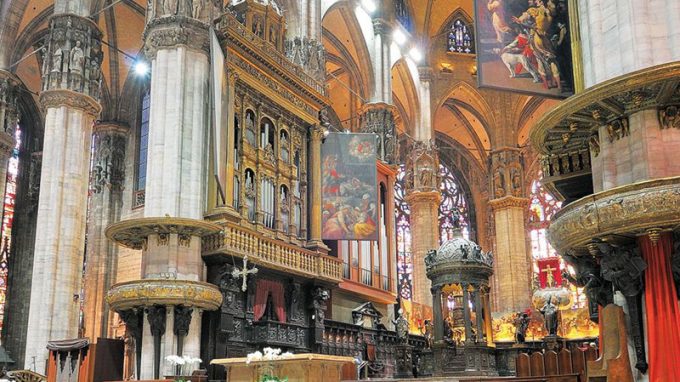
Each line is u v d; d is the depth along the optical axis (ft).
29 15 113.60
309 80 98.27
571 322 134.10
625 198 37.22
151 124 78.69
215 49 75.72
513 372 96.68
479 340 90.27
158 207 75.36
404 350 107.96
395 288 120.98
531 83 52.24
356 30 133.80
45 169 87.61
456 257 91.76
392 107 134.72
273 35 92.68
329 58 142.92
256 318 78.69
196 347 70.95
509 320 144.77
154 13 81.97
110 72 123.03
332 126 152.87
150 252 72.38
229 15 82.17
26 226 127.44
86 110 92.02
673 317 36.99
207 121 80.48
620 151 42.32
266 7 91.40
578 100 40.29
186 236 73.15
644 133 40.29
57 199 86.33
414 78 155.33
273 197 86.89
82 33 93.61
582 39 47.57
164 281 68.28
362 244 113.60
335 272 91.25
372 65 136.15
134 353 72.33
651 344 37.42
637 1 42.75
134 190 120.06
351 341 98.63
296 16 104.99
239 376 53.47
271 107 88.69
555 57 53.06
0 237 104.99
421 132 154.51
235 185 80.02
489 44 52.60
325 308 91.50
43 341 81.15
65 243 85.56
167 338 68.90
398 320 113.70
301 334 85.46
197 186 76.95
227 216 76.07
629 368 38.65
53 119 89.35
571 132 45.88
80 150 89.81
